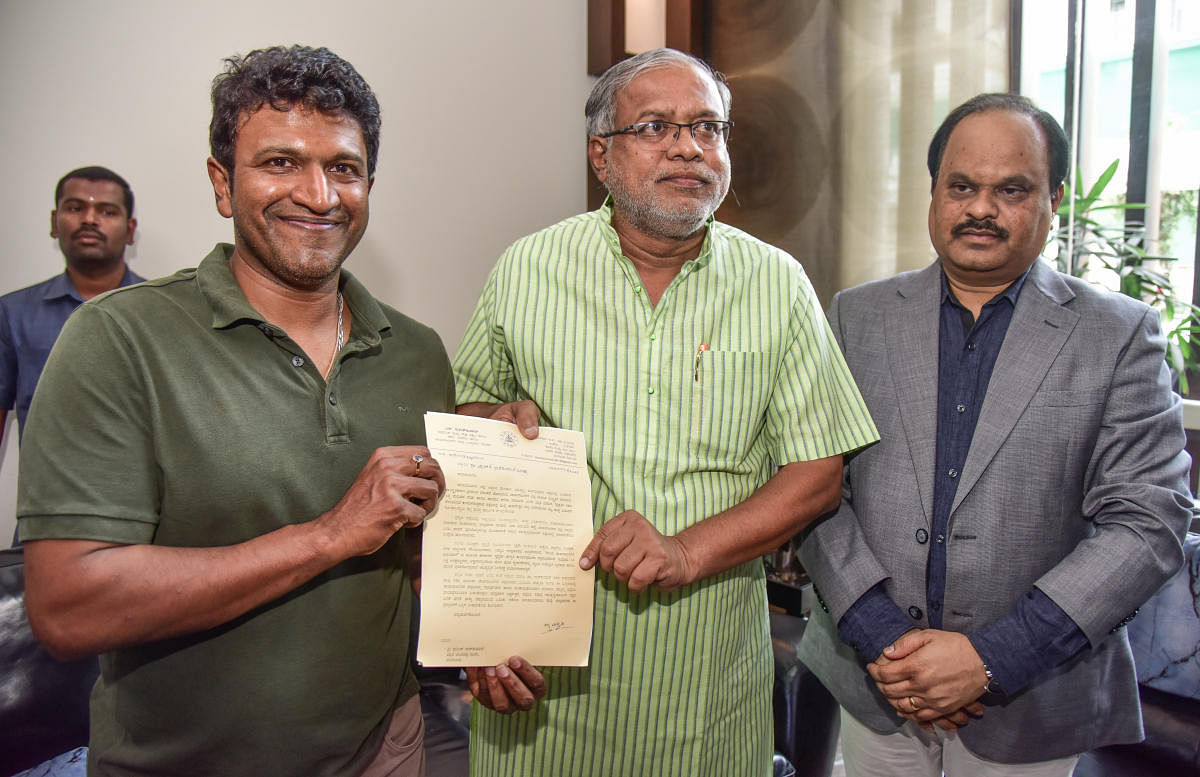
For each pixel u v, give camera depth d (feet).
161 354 2.85
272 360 3.05
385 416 3.31
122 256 6.70
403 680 3.60
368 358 3.37
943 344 4.36
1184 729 5.48
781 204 9.40
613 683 3.72
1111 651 4.23
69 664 5.51
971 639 3.80
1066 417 3.94
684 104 3.58
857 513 4.38
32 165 6.44
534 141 9.26
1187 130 7.59
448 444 3.23
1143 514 3.75
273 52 3.05
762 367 3.70
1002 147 3.91
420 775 3.68
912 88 8.21
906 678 3.82
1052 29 7.75
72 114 6.52
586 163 9.78
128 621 2.65
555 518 3.37
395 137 8.18
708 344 3.69
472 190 8.80
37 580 2.67
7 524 6.72
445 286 8.73
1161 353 3.99
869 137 8.54
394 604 3.43
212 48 7.07
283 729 2.99
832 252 8.98
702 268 3.80
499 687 3.39
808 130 9.05
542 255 3.92
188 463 2.85
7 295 6.47
